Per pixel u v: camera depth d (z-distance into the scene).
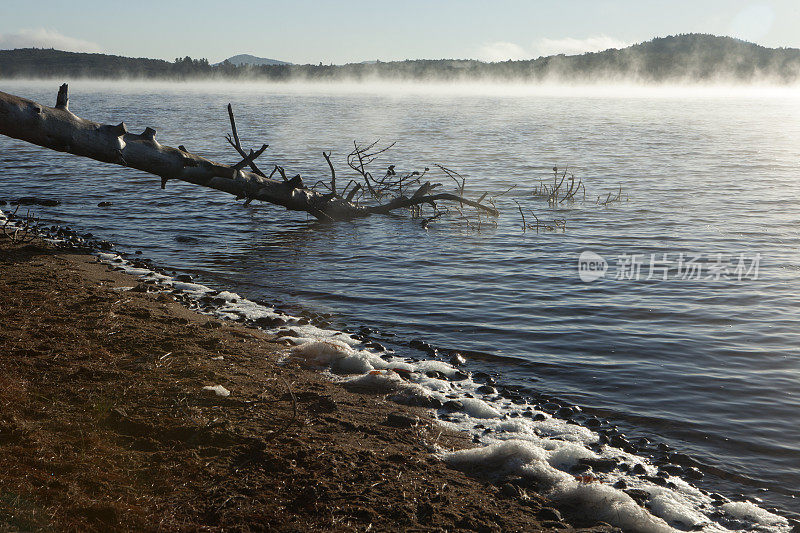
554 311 11.51
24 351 7.63
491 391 8.24
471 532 5.09
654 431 7.34
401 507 5.32
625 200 23.23
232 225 18.78
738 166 33.19
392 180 28.34
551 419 7.54
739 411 7.81
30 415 6.12
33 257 13.17
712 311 11.43
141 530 4.62
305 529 4.90
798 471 6.52
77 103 102.25
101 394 6.77
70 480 5.09
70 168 29.52
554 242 16.86
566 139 49.88
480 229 18.59
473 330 10.58
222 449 5.93
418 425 7.05
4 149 37.06
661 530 5.31
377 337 10.12
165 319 9.53
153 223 18.64
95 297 10.17
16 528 4.30
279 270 14.00
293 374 8.20
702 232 17.89
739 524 5.60
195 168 16.61
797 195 23.97
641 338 10.20
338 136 50.53
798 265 14.39
